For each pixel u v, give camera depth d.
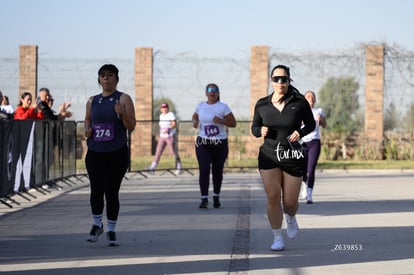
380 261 8.72
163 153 26.98
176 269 8.26
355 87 29.34
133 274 7.98
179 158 23.95
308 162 14.93
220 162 14.23
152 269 8.26
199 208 14.16
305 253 9.25
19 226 11.71
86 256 9.05
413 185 19.56
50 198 16.14
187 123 26.56
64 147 19.41
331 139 29.67
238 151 27.17
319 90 29.36
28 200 15.44
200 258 8.92
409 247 9.66
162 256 9.05
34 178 16.14
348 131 29.61
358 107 29.61
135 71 29.66
